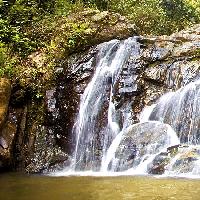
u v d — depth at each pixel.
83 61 10.88
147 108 9.93
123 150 8.84
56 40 11.61
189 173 7.71
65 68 10.74
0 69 9.99
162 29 15.68
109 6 15.51
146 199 5.82
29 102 10.33
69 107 10.18
